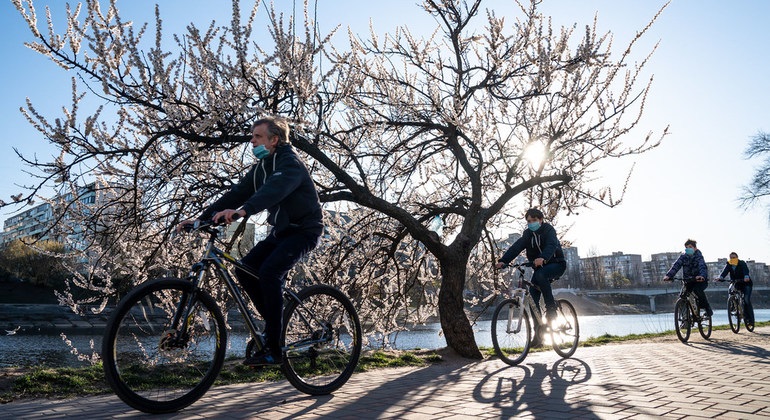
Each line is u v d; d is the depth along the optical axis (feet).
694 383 14.33
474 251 34.01
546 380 15.67
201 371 12.59
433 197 33.45
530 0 26.50
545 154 27.68
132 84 18.33
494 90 27.99
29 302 170.81
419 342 63.87
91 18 17.62
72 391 13.67
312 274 27.53
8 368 16.20
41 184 17.95
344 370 13.88
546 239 21.54
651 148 28.43
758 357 21.25
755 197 100.94
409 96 28.68
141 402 10.32
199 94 19.75
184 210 20.95
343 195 23.73
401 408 11.40
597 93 27.53
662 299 361.71
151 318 14.32
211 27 20.15
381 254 29.99
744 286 37.86
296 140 21.68
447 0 26.91
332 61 24.91
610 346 28.17
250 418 10.32
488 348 29.27
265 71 21.03
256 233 24.48
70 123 18.17
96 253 21.75
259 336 11.91
